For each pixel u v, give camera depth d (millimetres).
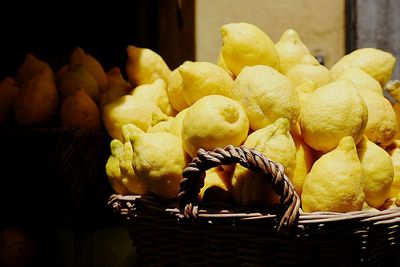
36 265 1287
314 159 1033
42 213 1235
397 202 1025
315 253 925
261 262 931
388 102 1088
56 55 1716
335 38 1650
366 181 1005
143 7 1847
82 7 1755
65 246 1245
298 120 1044
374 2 1580
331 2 1656
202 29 1771
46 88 1242
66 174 1192
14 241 1250
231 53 1131
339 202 939
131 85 1332
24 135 1206
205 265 961
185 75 1084
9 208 1247
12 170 1229
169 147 993
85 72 1286
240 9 1740
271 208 939
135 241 1035
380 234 961
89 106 1225
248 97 1011
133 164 1007
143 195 1009
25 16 1677
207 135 962
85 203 1213
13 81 1312
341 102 996
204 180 999
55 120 1272
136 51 1313
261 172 894
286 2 1698
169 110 1232
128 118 1165
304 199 964
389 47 1574
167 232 987
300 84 1143
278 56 1162
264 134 959
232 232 935
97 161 1233
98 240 1225
